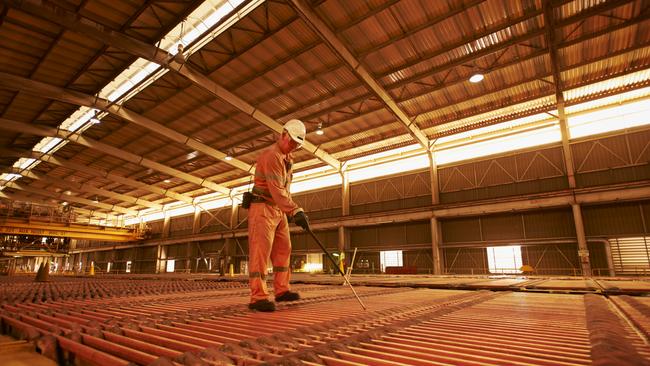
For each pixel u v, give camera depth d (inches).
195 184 1208.2
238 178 1200.8
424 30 540.1
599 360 46.0
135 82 665.0
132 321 85.4
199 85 623.2
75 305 126.0
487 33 524.4
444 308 116.2
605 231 698.2
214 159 1045.2
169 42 577.9
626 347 54.7
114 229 1455.5
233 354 54.3
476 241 837.8
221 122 821.9
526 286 260.5
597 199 685.3
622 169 693.3
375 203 1003.3
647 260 650.8
